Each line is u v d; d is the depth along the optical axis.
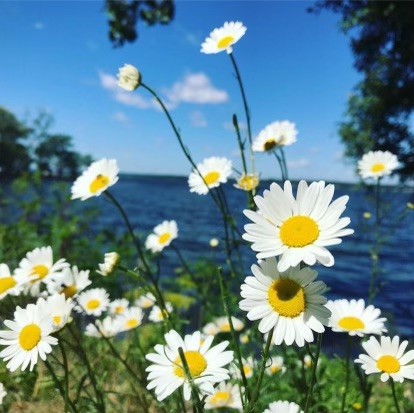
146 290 0.28
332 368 0.40
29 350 0.22
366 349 0.26
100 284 0.63
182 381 0.19
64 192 0.99
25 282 0.28
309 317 0.17
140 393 0.34
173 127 0.29
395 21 1.32
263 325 0.17
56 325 0.24
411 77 1.43
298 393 0.32
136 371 0.36
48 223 0.90
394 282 1.21
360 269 1.73
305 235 0.16
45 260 0.30
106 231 0.86
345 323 0.29
